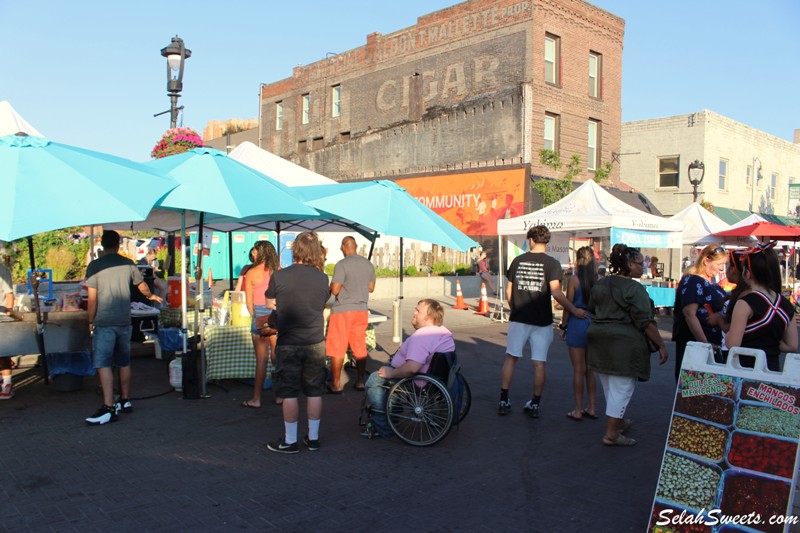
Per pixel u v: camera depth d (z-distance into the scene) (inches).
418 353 233.1
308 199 316.5
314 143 1220.5
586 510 178.2
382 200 313.7
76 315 273.0
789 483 135.0
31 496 178.5
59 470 199.2
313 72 1208.2
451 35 978.7
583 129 970.1
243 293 324.8
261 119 1336.1
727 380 146.8
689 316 217.8
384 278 759.7
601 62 995.3
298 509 174.7
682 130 1119.0
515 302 273.9
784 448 136.9
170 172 272.7
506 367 276.7
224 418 261.6
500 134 918.4
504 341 497.4
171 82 520.7
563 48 929.5
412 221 314.0
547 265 267.1
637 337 224.4
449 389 233.3
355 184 334.6
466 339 504.4
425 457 220.7
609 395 231.8
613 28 1005.2
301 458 216.4
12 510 169.2
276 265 291.9
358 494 186.4
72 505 173.2
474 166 948.0
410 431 248.4
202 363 296.8
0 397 279.9
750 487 139.6
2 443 223.8
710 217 716.7
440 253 910.4
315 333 220.4
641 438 247.6
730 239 692.7
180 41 521.3
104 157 255.6
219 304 383.6
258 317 267.4
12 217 202.4
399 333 468.4
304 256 221.6
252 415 267.4
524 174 882.1
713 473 145.2
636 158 1174.3
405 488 191.9
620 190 1021.2
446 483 196.7
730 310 188.1
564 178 859.4
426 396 233.0
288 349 218.2
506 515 174.2
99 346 248.7
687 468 148.9
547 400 307.0
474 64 950.4
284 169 414.9
